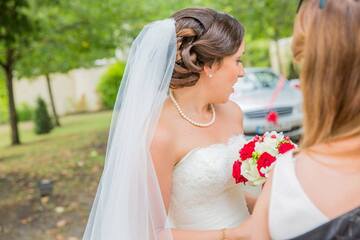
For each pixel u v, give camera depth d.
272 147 1.78
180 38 1.83
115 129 1.91
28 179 7.65
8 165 9.05
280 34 10.80
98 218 1.95
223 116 2.08
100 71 22.78
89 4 10.19
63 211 5.66
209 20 1.83
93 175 7.52
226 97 1.92
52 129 14.84
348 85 1.04
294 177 1.10
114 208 1.81
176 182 1.87
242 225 1.69
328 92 1.05
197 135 1.88
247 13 9.56
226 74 1.86
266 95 7.98
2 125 20.47
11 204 6.12
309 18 1.10
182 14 1.88
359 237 0.99
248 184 1.82
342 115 1.06
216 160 1.85
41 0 9.00
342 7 1.04
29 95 22.11
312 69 1.08
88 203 5.93
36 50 10.76
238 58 1.87
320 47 1.06
